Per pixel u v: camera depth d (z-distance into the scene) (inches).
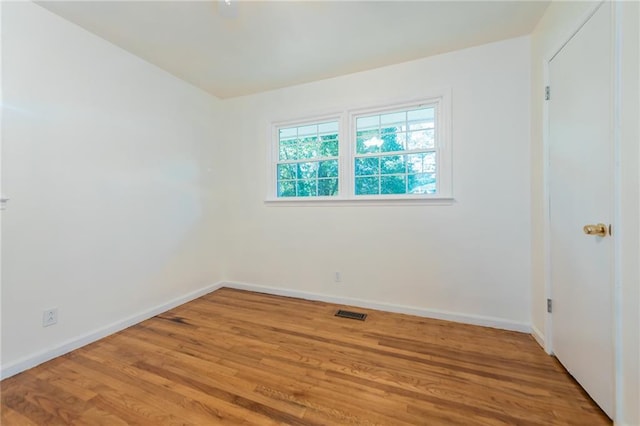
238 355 75.9
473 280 94.9
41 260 73.2
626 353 46.3
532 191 85.4
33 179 71.6
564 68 65.2
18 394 60.4
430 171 103.0
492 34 86.0
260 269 131.8
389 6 73.2
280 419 53.0
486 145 92.0
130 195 96.3
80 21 78.7
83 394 60.2
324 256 118.2
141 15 76.3
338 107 113.4
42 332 73.1
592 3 53.4
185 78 115.3
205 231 129.2
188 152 120.0
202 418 53.3
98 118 86.4
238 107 134.4
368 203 109.6
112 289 90.4
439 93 97.3
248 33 84.9
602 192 51.5
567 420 51.9
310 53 96.3
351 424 51.7
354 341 83.4
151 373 67.7
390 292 106.8
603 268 51.7
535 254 83.8
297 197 122.9
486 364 70.4
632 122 44.0
